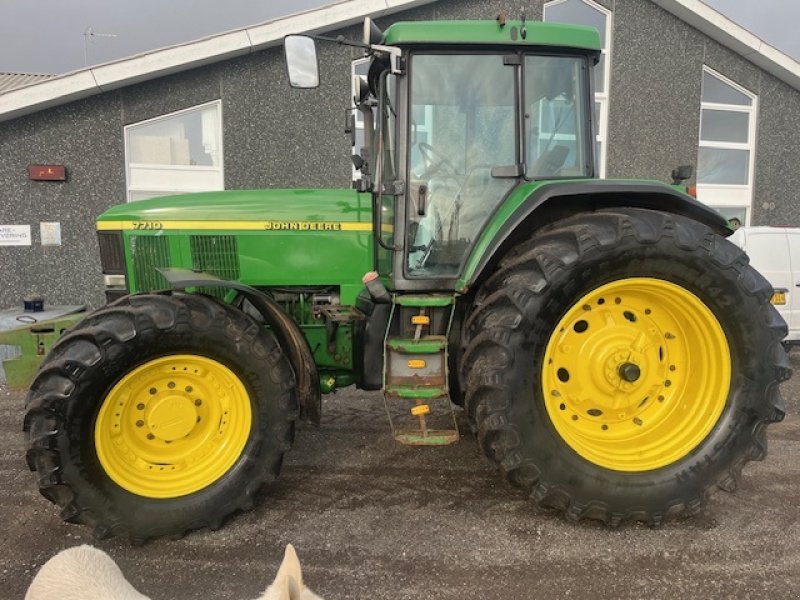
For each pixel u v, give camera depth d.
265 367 2.90
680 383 3.10
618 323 3.02
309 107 7.99
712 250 2.84
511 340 2.73
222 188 7.98
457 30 3.18
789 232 6.92
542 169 3.38
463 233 3.34
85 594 1.41
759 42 9.20
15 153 7.31
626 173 9.32
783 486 3.38
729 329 2.91
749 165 9.94
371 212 3.60
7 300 7.55
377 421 4.54
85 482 2.65
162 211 3.60
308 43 3.08
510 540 2.80
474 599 2.37
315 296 3.69
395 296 3.21
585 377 2.98
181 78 7.61
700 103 9.42
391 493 3.31
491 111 3.29
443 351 3.06
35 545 2.79
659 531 2.89
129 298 2.83
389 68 3.27
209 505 2.83
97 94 7.38
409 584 2.47
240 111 7.84
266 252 3.59
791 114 9.88
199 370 2.90
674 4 8.86
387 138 3.35
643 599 2.37
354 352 3.52
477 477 3.51
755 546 2.75
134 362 2.71
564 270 2.74
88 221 7.61
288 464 3.72
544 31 3.25
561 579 2.50
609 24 8.95
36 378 2.64
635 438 3.05
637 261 2.79
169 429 2.86
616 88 9.11
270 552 2.73
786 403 5.12
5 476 3.56
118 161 7.58
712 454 2.91
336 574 2.54
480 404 2.80
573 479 2.81
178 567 2.61
